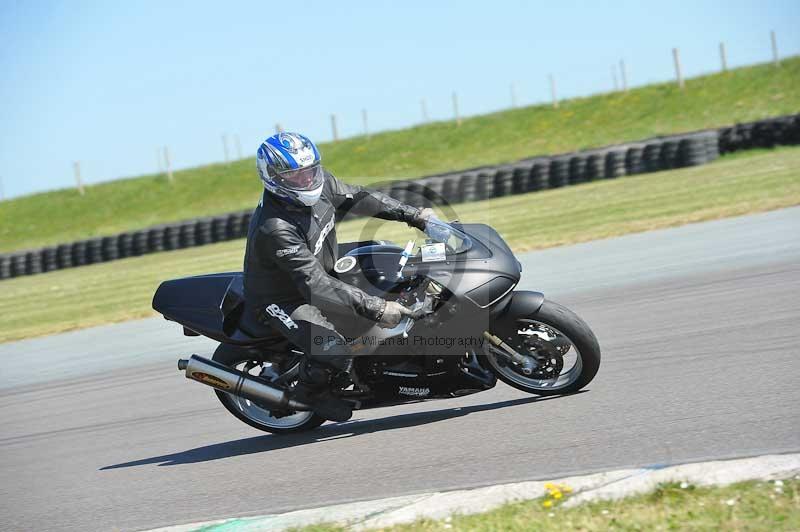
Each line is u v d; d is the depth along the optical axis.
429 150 96.00
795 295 17.08
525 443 10.93
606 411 11.67
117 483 12.30
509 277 12.08
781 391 11.38
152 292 37.47
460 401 13.85
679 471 8.87
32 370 23.52
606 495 8.65
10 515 11.57
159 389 18.25
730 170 46.94
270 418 13.98
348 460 11.62
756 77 86.31
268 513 10.06
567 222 37.19
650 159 55.94
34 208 104.88
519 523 8.34
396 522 8.88
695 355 13.95
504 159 88.06
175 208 98.19
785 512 7.67
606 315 18.34
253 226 12.27
